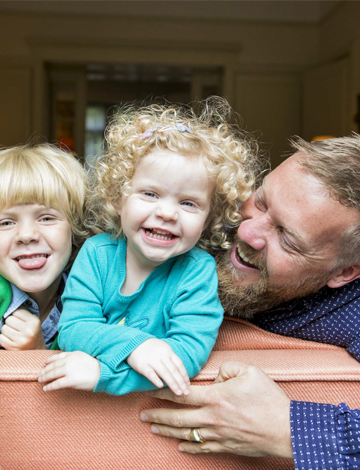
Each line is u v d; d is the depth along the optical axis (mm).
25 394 792
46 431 802
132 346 761
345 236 861
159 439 820
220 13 5984
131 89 8508
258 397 771
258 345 997
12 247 935
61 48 5844
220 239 994
